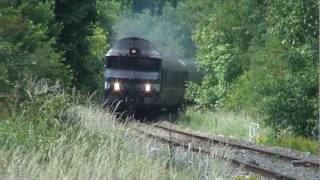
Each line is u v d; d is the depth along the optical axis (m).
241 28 124.31
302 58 81.44
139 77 108.25
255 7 122.69
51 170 37.88
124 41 110.25
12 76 57.56
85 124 52.44
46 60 67.19
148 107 108.31
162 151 49.50
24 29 66.19
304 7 80.06
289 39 82.56
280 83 81.75
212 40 127.75
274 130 81.56
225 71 124.94
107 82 108.31
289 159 61.06
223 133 93.69
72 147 42.91
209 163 45.12
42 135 45.66
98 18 98.31
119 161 41.22
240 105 110.69
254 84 92.94
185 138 77.31
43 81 57.75
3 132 44.66
